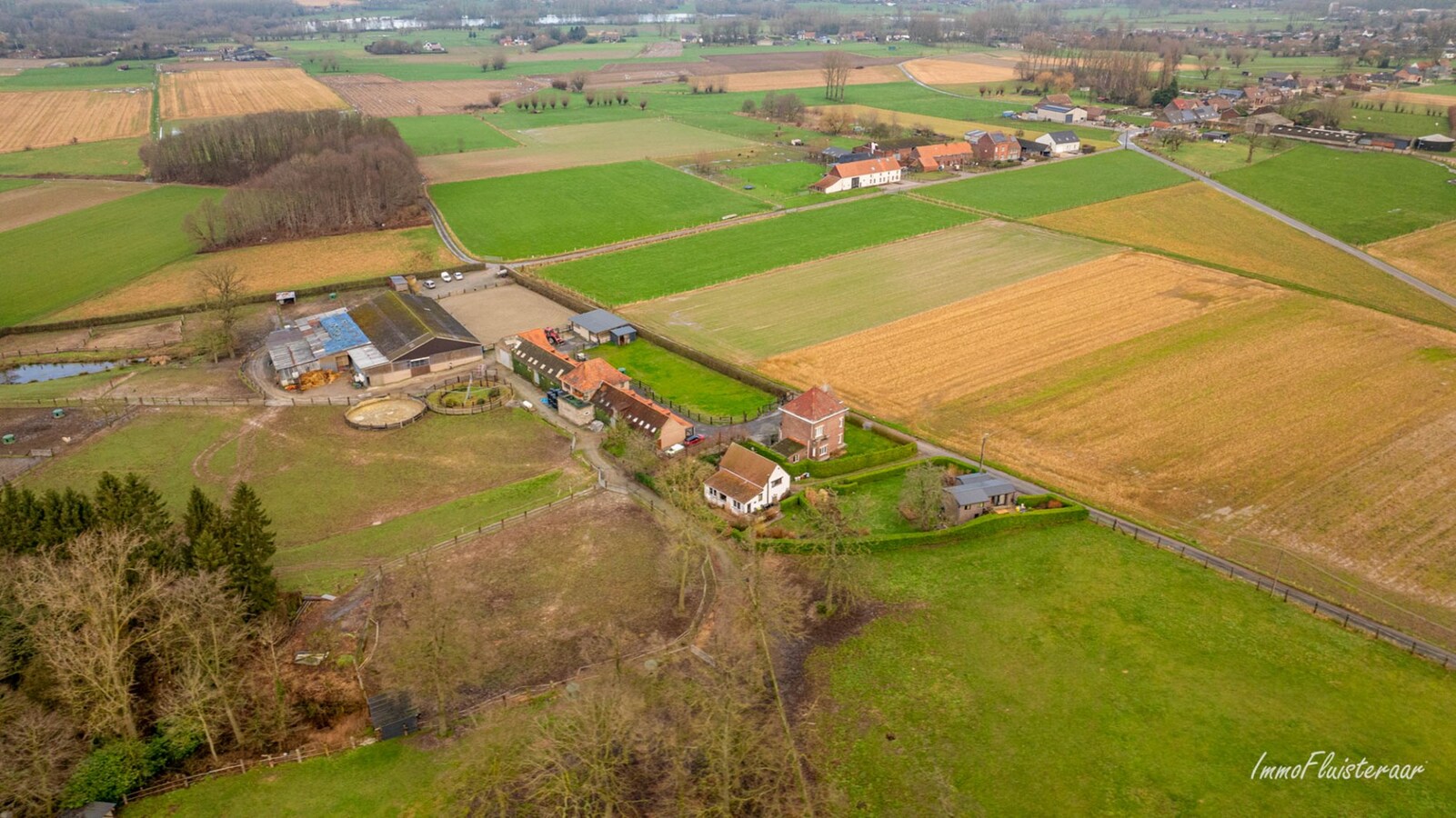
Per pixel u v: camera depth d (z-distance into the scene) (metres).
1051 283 159.75
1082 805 59.94
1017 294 154.62
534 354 126.94
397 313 137.12
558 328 144.75
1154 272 164.12
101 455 106.12
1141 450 105.00
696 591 81.94
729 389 122.44
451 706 68.25
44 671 65.25
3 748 57.81
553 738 59.53
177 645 68.31
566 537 90.50
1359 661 72.06
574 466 104.62
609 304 153.75
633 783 61.72
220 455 106.69
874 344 135.38
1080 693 69.44
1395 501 93.69
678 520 93.00
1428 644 74.00
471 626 77.38
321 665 72.81
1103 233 189.25
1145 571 83.69
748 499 92.56
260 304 157.12
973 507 91.88
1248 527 90.31
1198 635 75.25
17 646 66.94
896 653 74.25
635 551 88.12
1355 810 58.94
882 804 60.28
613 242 188.75
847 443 108.94
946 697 69.44
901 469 102.31
